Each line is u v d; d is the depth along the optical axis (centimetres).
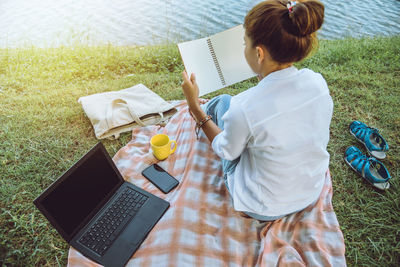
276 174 143
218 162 230
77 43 451
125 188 201
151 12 661
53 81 344
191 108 178
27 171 228
